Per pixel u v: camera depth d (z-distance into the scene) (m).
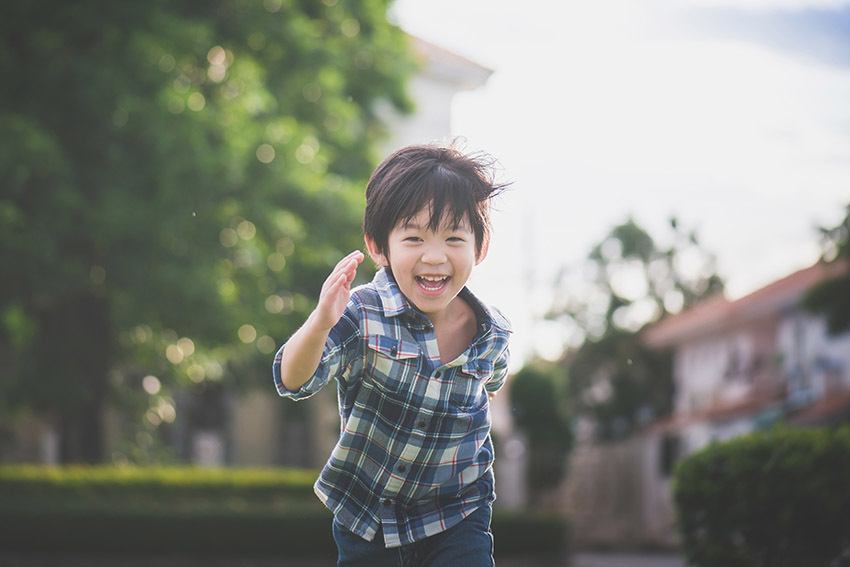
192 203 16.23
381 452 3.67
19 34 16.62
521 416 27.42
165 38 16.73
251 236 17.66
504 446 27.66
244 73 17.91
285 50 18.91
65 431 19.33
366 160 20.81
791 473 6.49
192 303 16.66
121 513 16.31
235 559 16.55
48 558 16.02
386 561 3.76
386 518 3.71
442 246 3.51
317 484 3.80
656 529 27.77
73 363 18.78
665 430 28.06
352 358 3.58
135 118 16.16
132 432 23.95
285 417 31.05
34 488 17.41
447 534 3.75
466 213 3.51
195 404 30.23
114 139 16.36
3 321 18.16
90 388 18.89
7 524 16.02
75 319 18.78
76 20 16.59
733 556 6.65
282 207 18.02
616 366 33.12
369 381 3.61
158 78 16.62
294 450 30.97
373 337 3.56
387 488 3.71
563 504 27.62
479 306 3.73
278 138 17.89
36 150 15.35
